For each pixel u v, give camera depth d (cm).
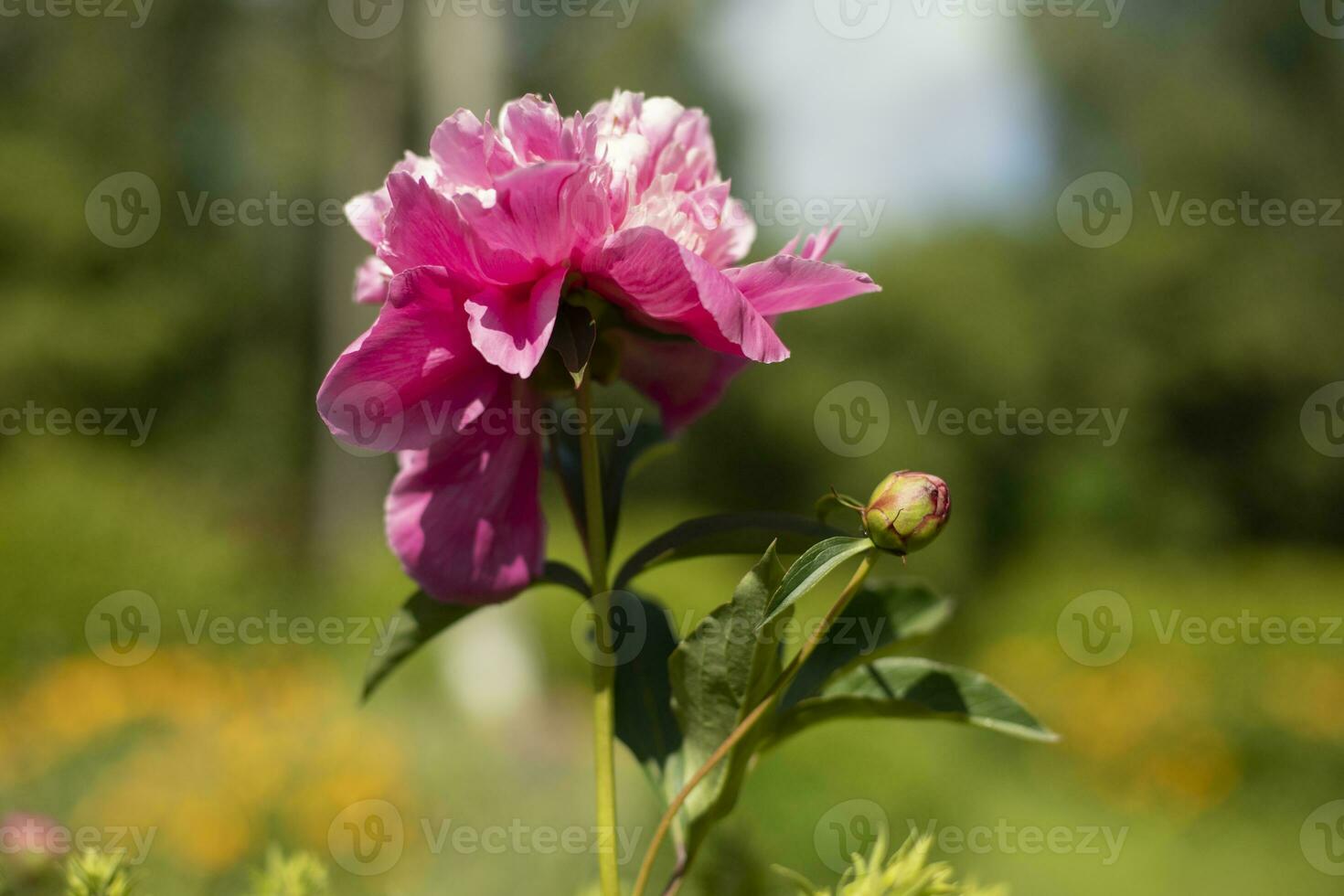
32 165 1636
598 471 92
